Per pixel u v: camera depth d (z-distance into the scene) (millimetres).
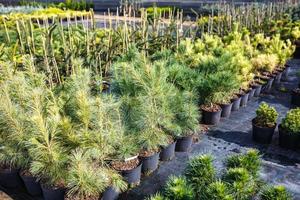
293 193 3703
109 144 3477
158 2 19422
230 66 5535
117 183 3297
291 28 10336
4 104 3471
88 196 3244
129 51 5781
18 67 5535
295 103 6258
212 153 4555
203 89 5180
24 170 3633
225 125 5445
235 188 2670
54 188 3338
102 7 20953
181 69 4793
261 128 4680
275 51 7363
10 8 16562
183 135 4434
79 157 3078
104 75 6457
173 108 4191
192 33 8336
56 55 6133
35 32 7742
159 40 7203
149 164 3994
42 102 3574
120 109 3895
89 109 3363
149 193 3725
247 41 7469
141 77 3902
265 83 6758
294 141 4527
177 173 4086
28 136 3410
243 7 11062
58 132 3359
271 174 4062
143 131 3859
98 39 7625
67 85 4176
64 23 13250
